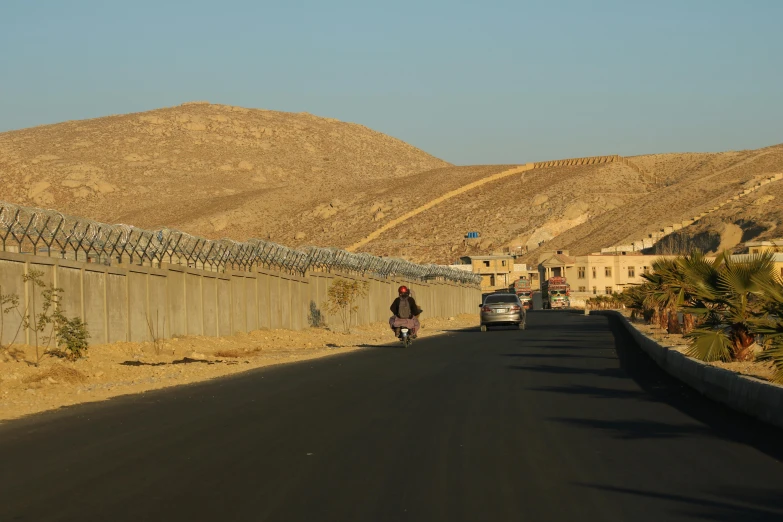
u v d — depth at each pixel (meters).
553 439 14.74
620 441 14.51
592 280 173.25
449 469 12.25
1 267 28.84
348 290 59.47
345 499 10.49
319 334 54.34
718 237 161.62
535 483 11.31
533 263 195.12
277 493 10.85
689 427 15.98
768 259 26.83
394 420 17.20
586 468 12.27
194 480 11.68
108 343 34.62
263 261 51.81
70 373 26.19
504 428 16.00
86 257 35.03
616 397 20.86
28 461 13.24
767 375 21.48
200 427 16.58
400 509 9.98
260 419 17.61
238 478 11.78
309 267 59.12
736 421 16.67
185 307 41.50
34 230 31.20
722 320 27.09
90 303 33.56
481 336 54.66
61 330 29.53
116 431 16.23
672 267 42.62
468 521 9.42
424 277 95.88
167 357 34.66
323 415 18.11
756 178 190.50
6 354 27.84
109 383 25.72
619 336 52.03
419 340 51.47
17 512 10.00
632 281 173.88
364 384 24.73
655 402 19.84
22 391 22.78
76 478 11.90
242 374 28.91
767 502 10.17
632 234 190.12
